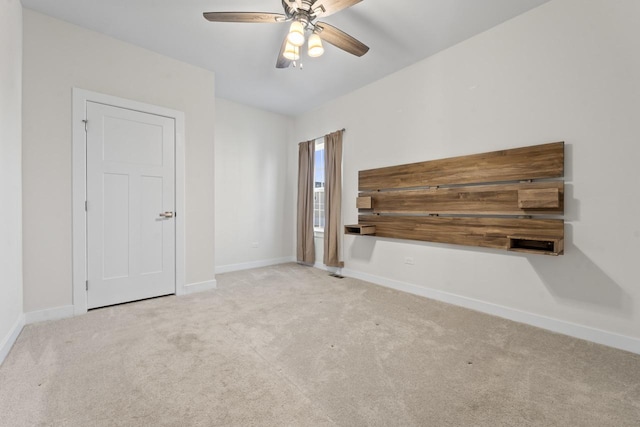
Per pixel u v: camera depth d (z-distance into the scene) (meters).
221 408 1.41
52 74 2.50
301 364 1.82
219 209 4.47
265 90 4.12
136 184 2.97
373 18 2.55
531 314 2.46
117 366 1.77
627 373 1.73
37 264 2.43
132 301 2.97
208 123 3.47
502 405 1.44
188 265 3.34
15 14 2.17
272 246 5.12
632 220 2.01
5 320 1.92
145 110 3.01
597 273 2.14
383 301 3.08
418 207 3.28
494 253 2.70
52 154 2.50
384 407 1.42
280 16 2.11
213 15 2.05
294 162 5.32
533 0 2.33
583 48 2.19
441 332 2.30
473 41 2.83
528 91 2.47
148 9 2.43
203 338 2.17
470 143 2.86
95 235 2.73
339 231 4.32
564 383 1.63
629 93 2.01
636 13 1.97
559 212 2.28
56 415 1.34
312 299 3.14
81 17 2.53
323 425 1.30
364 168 3.99
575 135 2.23
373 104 3.85
